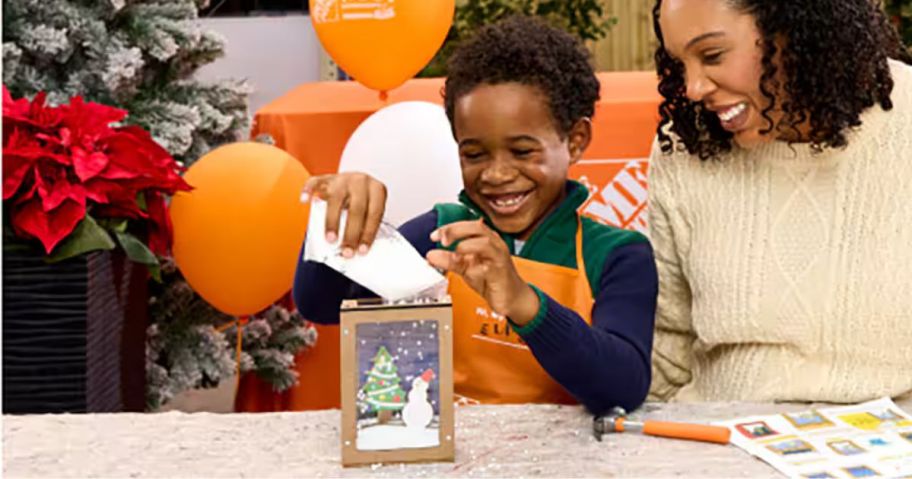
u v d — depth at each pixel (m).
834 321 1.18
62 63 2.13
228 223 1.85
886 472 0.84
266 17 2.88
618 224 2.00
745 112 1.11
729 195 1.24
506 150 1.11
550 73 1.11
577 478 0.84
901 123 1.17
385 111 1.89
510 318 0.98
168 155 1.75
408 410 0.88
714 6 1.04
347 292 1.18
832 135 1.14
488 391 1.18
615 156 1.98
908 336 1.17
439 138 1.83
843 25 1.07
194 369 2.18
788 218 1.21
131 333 1.79
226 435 0.95
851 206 1.18
